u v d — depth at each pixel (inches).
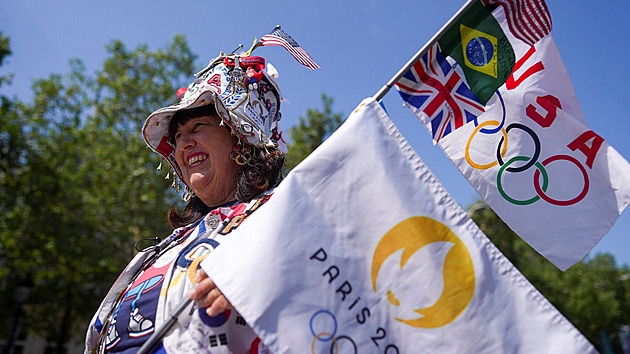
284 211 57.6
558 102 91.0
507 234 791.7
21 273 661.3
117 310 67.5
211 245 66.1
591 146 89.1
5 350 492.4
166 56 780.0
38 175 672.4
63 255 670.5
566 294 1080.8
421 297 54.8
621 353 1104.8
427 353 53.0
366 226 57.8
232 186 78.6
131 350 62.8
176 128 82.3
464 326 53.4
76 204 690.2
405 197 58.4
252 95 80.0
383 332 54.0
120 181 700.0
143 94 749.9
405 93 76.5
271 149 80.6
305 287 54.5
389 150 60.6
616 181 86.7
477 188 91.2
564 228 87.2
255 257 55.3
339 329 53.5
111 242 707.4
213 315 55.9
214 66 83.4
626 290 1243.2
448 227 57.1
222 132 78.7
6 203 664.4
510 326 53.0
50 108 710.5
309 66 94.6
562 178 88.9
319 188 59.3
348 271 55.9
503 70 75.6
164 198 705.0
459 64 75.9
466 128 93.9
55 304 721.0
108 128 716.0
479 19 76.3
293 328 52.9
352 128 61.8
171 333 59.8
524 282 54.6
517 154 90.7
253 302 53.5
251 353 59.6
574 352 51.3
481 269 55.2
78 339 927.7
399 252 56.6
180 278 63.9
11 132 644.7
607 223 86.2
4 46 617.3
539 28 76.3
